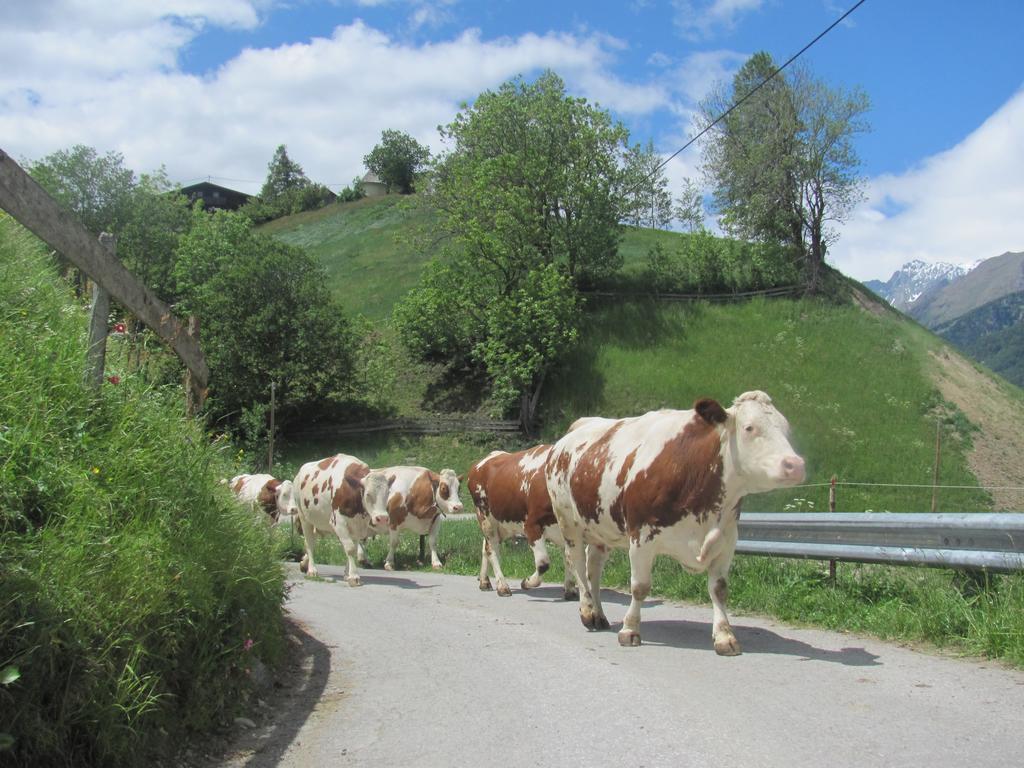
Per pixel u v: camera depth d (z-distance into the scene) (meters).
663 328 44.50
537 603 11.21
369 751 5.06
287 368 38.59
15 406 5.33
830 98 47.41
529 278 40.50
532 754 4.77
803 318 45.62
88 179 46.56
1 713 3.80
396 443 39.97
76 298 7.84
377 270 64.75
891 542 8.00
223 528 6.52
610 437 8.44
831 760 4.33
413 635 8.84
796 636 7.72
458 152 47.31
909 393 38.88
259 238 42.41
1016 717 4.92
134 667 4.49
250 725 5.66
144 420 6.44
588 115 45.34
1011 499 30.80
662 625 8.77
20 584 4.12
